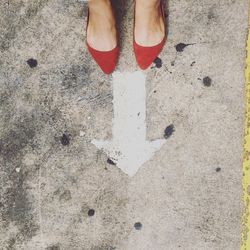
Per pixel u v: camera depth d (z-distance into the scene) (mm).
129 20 1140
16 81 1166
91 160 1164
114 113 1154
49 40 1154
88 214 1173
